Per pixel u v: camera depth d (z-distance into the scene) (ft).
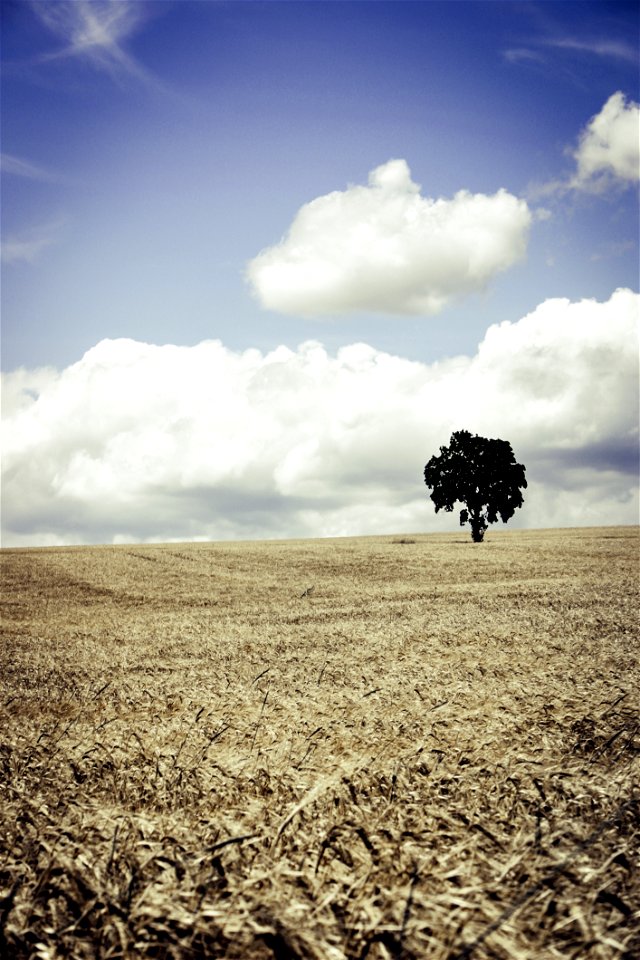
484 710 32.81
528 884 16.62
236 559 176.14
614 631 54.65
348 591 108.78
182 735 31.42
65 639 70.03
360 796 22.68
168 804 23.22
